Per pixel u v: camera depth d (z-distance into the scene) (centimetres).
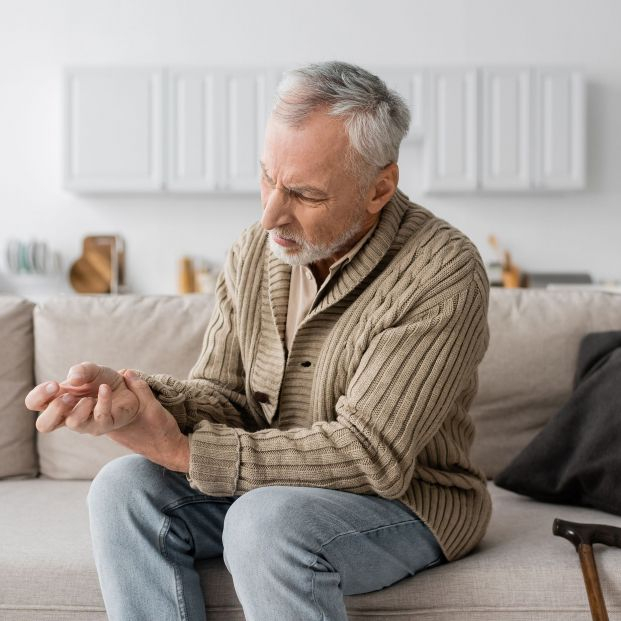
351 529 120
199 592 128
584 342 193
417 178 533
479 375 195
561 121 500
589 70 533
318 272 144
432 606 131
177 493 129
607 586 132
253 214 532
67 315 200
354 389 127
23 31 532
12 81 533
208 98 497
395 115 134
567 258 534
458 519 135
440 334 129
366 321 133
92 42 532
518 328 197
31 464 199
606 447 168
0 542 145
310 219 129
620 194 535
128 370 127
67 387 121
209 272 532
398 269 136
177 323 199
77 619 137
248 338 148
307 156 125
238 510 117
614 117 534
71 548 142
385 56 532
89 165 497
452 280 132
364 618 131
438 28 532
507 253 531
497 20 533
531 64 501
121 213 533
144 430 122
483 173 500
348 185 129
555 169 501
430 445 137
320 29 532
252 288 150
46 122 534
